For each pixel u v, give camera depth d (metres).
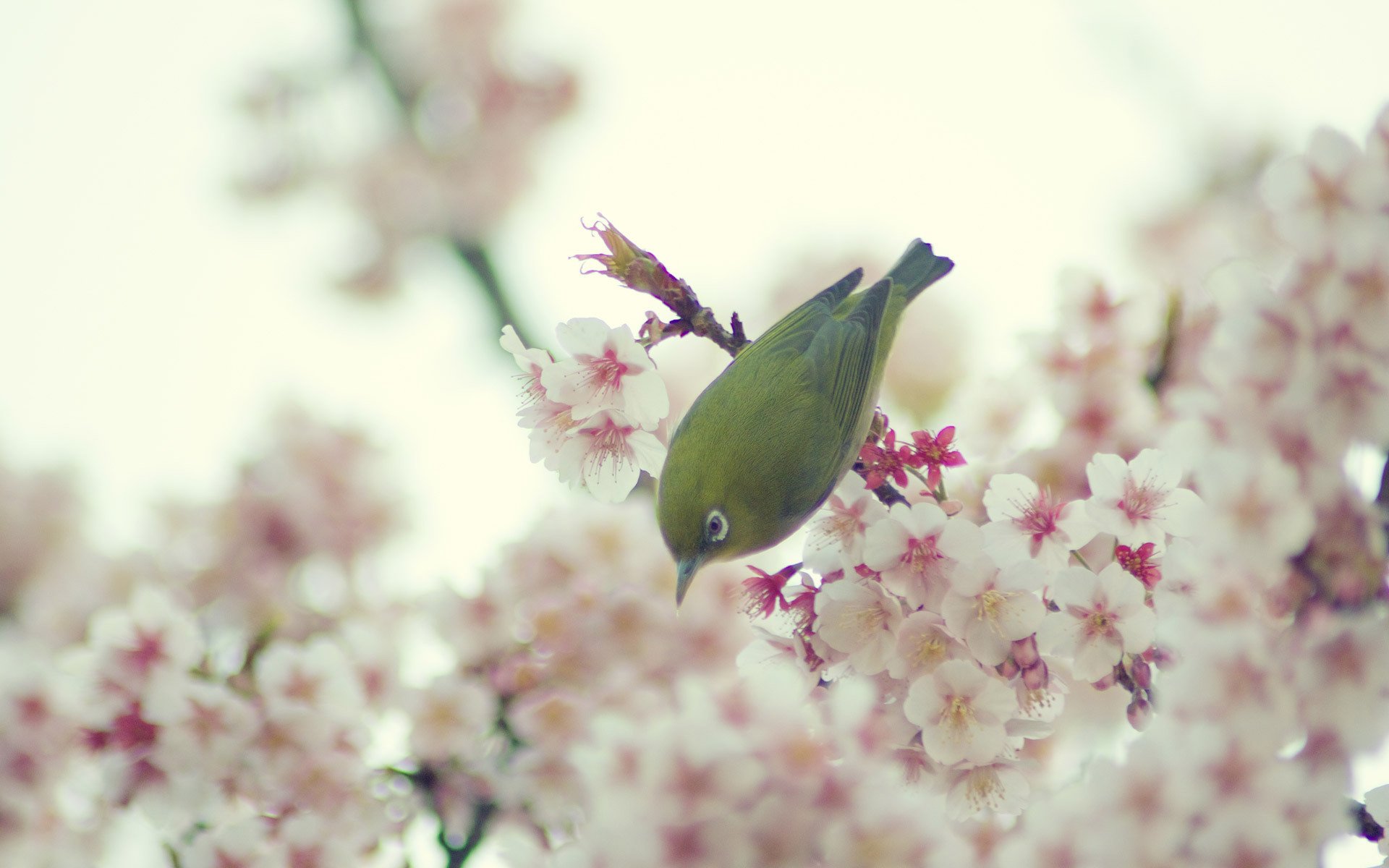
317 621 12.28
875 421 10.00
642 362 7.12
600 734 5.74
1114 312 9.36
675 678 9.88
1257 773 5.46
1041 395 9.32
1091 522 6.95
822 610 6.84
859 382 9.98
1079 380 9.18
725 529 9.41
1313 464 5.30
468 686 9.46
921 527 6.71
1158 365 9.70
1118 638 6.55
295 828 8.70
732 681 6.22
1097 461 6.94
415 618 12.09
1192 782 5.52
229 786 9.07
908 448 7.61
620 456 7.35
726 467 9.38
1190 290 10.22
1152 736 5.73
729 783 5.32
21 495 17.05
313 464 14.15
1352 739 5.35
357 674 9.87
